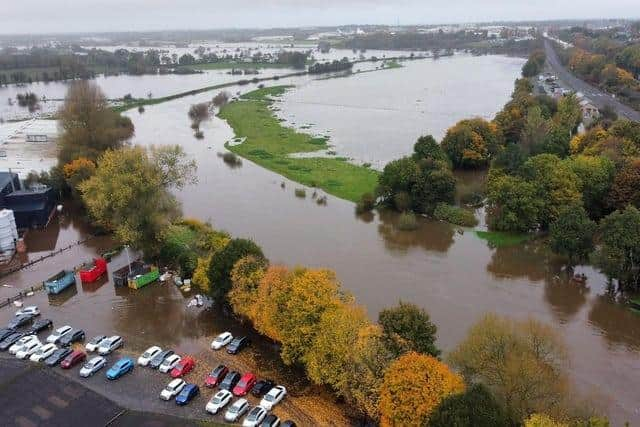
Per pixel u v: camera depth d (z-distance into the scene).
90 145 172.00
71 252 122.38
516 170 144.88
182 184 126.38
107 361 80.75
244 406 69.31
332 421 67.94
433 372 60.34
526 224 131.25
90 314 95.31
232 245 91.69
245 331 89.62
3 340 84.75
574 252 109.94
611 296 104.25
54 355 80.06
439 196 145.25
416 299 101.44
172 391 72.19
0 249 119.56
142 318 93.88
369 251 123.38
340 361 68.62
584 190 133.62
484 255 122.56
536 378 62.00
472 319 94.69
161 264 113.31
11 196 136.00
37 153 199.75
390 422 59.78
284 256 118.75
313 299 74.06
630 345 88.19
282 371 78.44
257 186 170.25
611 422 69.38
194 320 93.25
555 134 174.62
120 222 111.88
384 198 152.50
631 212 102.25
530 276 112.69
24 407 64.50
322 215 145.62
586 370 81.00
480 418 51.62
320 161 193.75
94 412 64.19
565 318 96.25
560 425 53.41
